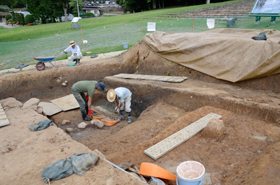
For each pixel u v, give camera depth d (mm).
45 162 3105
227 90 5609
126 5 41750
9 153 3467
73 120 6688
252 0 24969
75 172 2777
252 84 5492
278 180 2705
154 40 8570
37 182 2684
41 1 37969
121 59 9875
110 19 25969
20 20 40438
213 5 26828
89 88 5699
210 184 2891
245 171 3021
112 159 3662
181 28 13422
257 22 10852
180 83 6711
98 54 11258
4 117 4965
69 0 40062
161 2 42562
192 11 23234
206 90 5664
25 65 9656
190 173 2658
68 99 8195
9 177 2828
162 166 3344
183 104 5953
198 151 3641
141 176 2945
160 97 6637
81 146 3512
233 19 11469
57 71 8852
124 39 13656
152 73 8508
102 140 5062
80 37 15000
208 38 6688
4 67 9789
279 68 4938
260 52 5383
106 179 2650
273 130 3963
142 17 23016
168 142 3885
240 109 4699
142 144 4051
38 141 3811
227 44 6094
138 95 7363
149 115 5805
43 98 8617
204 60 6598
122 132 5074
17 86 8211
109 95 5617
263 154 3273
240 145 3674
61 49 12422
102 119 6621
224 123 4395
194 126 4312
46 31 19938
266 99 4676
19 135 4090
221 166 3230
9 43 13984
